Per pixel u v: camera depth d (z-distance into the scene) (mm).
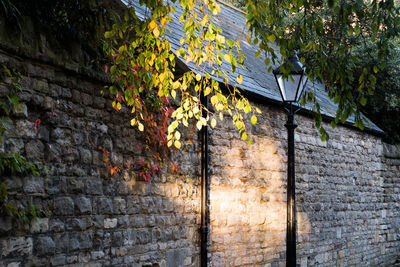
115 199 6223
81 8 5676
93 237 5859
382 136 14352
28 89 5180
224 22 11617
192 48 5145
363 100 5418
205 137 7707
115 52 6090
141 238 6574
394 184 13891
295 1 4922
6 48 4914
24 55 5113
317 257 10438
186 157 7477
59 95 5570
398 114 14758
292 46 5172
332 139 11250
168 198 7098
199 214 7652
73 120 5738
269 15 4871
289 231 6520
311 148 10445
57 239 5383
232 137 8359
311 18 5219
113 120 6312
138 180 6621
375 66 5289
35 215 5086
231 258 8125
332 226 11031
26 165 5023
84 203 5770
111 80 5715
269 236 9070
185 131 7480
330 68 5352
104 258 5996
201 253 7578
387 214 13477
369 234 12539
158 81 5508
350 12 5223
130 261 6371
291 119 6652
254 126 8883
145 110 6605
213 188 7891
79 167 5758
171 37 8047
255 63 10586
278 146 9453
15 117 5020
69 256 5523
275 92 9594
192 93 7621
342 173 11531
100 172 6047
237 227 8312
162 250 6906
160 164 6965
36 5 5316
